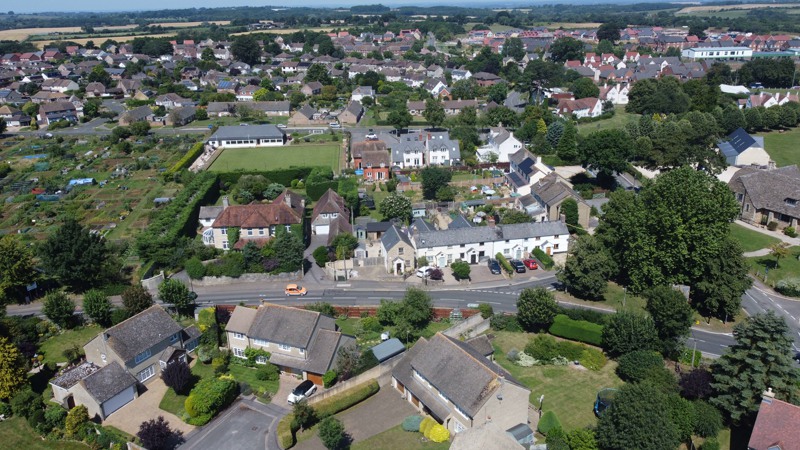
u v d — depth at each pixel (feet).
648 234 349.41
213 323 315.37
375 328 321.11
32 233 446.19
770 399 216.95
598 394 254.88
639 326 285.84
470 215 470.39
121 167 605.31
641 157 574.97
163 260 390.83
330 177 548.72
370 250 413.59
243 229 415.64
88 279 362.74
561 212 449.89
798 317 330.95
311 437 243.81
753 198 456.86
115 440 238.48
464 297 355.97
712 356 295.07
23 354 289.53
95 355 281.74
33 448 242.17
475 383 237.04
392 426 250.37
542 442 237.25
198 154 652.48
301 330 283.79
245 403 265.95
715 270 325.42
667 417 224.12
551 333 316.40
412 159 612.70
